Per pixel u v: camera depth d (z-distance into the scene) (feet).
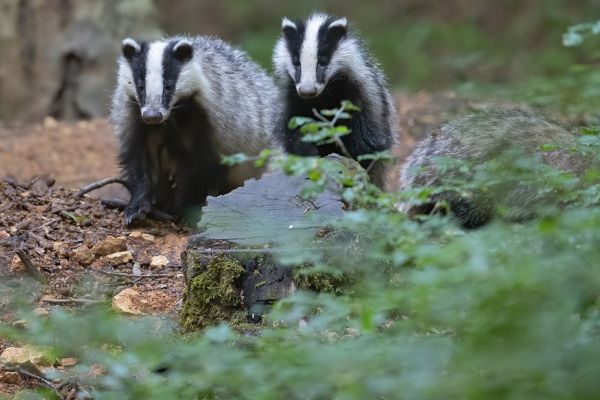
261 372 21.58
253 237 29.94
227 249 29.89
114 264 37.27
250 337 25.63
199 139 46.78
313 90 45.19
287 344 23.00
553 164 39.04
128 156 45.32
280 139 48.24
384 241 24.73
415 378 20.17
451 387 19.97
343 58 46.60
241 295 30.04
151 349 23.45
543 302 20.36
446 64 94.99
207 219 31.19
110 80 73.87
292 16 106.22
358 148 47.70
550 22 98.99
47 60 73.00
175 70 44.75
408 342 22.03
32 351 29.55
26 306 26.73
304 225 29.86
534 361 19.62
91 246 38.91
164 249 39.55
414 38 99.45
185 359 23.41
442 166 29.04
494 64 94.84
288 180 33.60
